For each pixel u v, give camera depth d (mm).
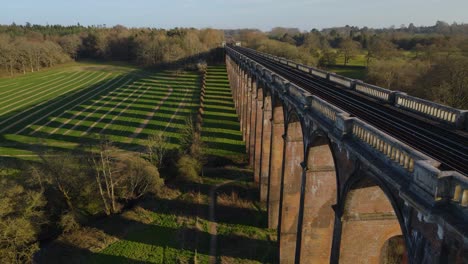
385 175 11773
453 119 17547
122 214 37500
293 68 49125
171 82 122188
